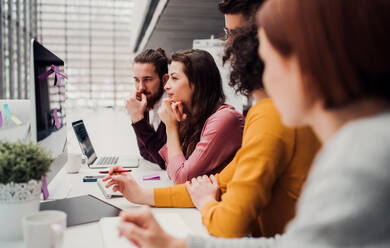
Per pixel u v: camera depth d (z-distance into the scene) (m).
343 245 0.34
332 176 0.36
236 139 1.41
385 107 0.39
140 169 1.85
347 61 0.38
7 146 0.82
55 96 1.48
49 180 1.31
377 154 0.34
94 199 1.15
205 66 1.57
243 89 0.98
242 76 0.92
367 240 0.33
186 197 1.12
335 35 0.38
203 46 3.46
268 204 0.91
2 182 0.77
